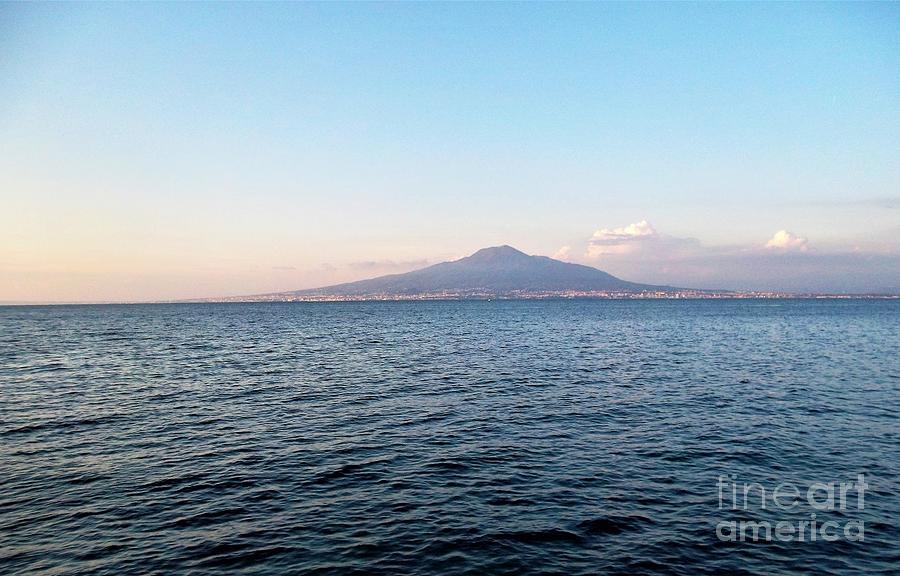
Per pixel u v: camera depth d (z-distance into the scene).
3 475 16.97
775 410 26.20
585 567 11.59
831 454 19.20
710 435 21.69
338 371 39.69
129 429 22.73
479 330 87.25
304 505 14.70
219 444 20.50
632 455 19.11
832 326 95.81
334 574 11.23
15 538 12.70
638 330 85.88
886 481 16.58
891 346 58.69
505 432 22.22
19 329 96.31
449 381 34.91
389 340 67.88
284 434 21.94
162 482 16.42
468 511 14.32
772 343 62.31
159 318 148.75
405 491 15.71
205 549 12.23
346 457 18.88
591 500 15.08
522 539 12.78
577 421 24.06
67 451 19.58
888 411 25.94
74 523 13.53
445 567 11.52
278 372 39.31
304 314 171.62
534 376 37.06
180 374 38.47
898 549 12.41
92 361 46.53
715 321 114.50
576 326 97.38
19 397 29.69
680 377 36.53
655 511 14.39
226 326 104.00
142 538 12.74
